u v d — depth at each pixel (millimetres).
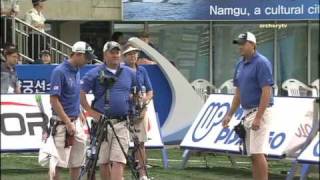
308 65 44031
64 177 23219
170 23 41719
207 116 26031
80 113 19453
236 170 25625
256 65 19344
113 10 39031
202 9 39344
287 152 22953
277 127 23578
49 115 25016
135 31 41344
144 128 22141
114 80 18203
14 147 24516
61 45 34562
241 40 19484
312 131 22312
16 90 26422
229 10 39562
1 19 32406
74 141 19250
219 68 42844
